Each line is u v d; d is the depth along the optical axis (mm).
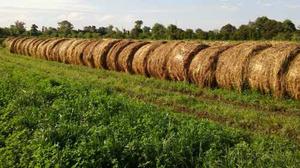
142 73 23953
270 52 16406
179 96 16719
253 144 9484
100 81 21688
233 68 17562
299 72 15156
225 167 8203
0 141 9875
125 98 14891
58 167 7883
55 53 36969
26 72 21469
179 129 10195
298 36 43344
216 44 20594
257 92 16938
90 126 10633
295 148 9836
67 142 9328
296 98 15523
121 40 28344
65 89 15195
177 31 55906
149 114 11531
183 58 20234
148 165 8484
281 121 12594
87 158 8344
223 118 13461
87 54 30328
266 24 50844
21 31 96312
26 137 9781
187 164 8734
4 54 50094
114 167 8195
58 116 11648
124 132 9742
